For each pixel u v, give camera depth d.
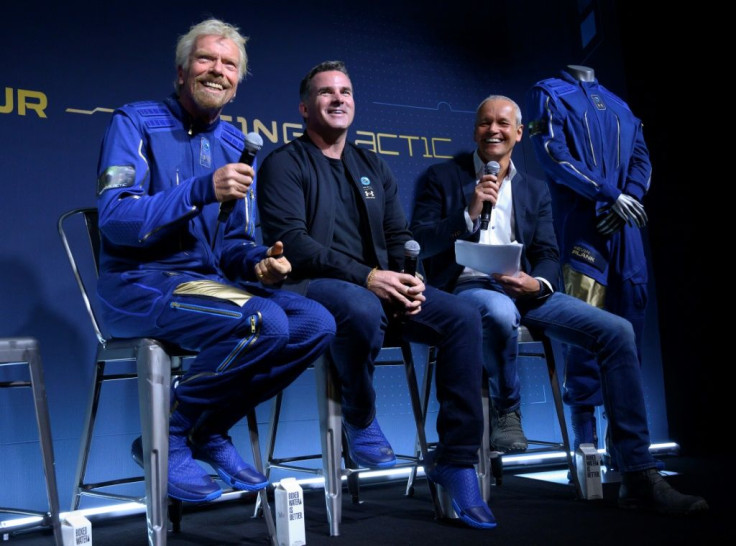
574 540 1.80
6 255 2.49
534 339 2.50
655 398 3.36
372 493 2.75
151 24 2.82
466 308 2.09
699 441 3.40
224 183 1.73
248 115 2.95
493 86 3.50
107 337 2.63
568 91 2.91
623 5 3.54
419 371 3.10
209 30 2.04
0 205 2.50
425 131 3.32
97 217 2.20
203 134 2.05
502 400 2.40
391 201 2.39
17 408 2.46
